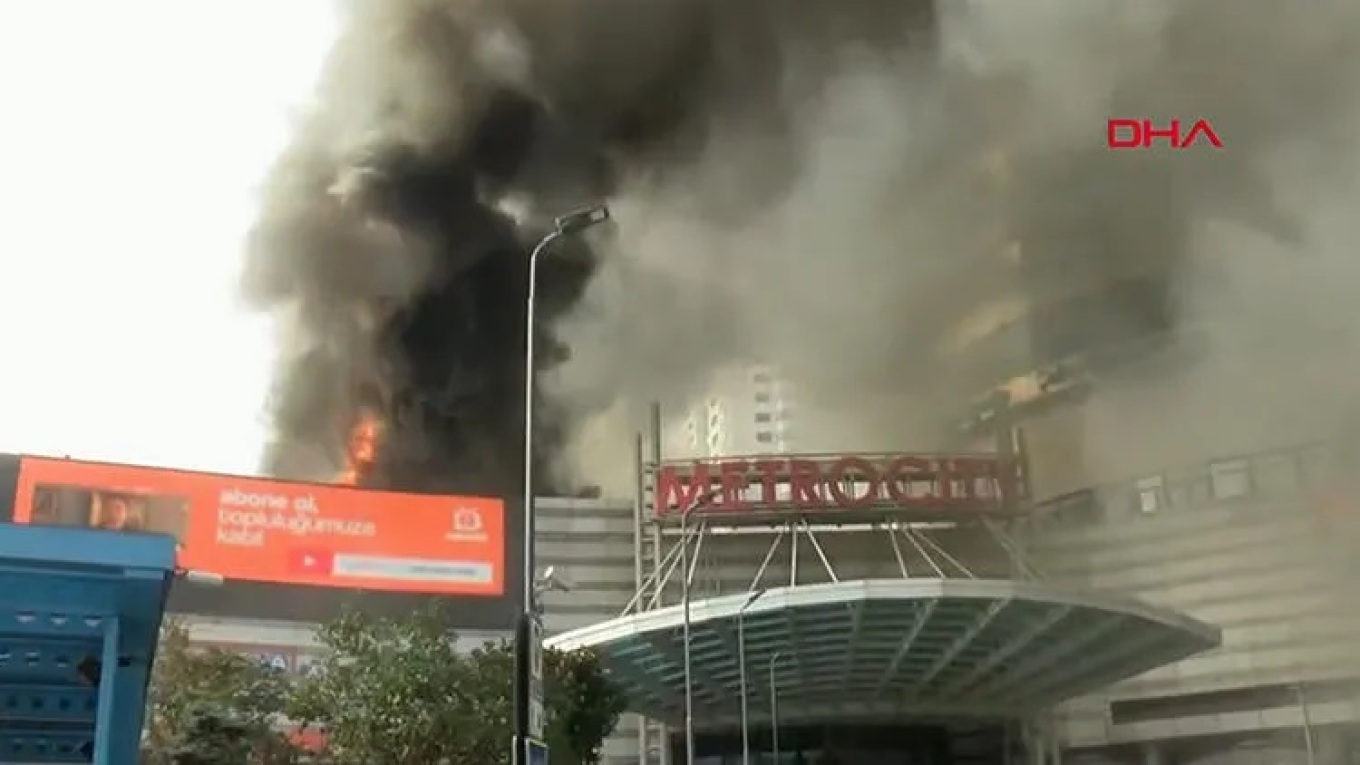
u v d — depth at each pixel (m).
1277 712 103.94
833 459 106.38
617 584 111.25
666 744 89.12
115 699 23.72
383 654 36.28
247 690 41.03
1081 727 108.88
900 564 101.31
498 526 96.62
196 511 88.06
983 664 73.62
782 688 78.75
